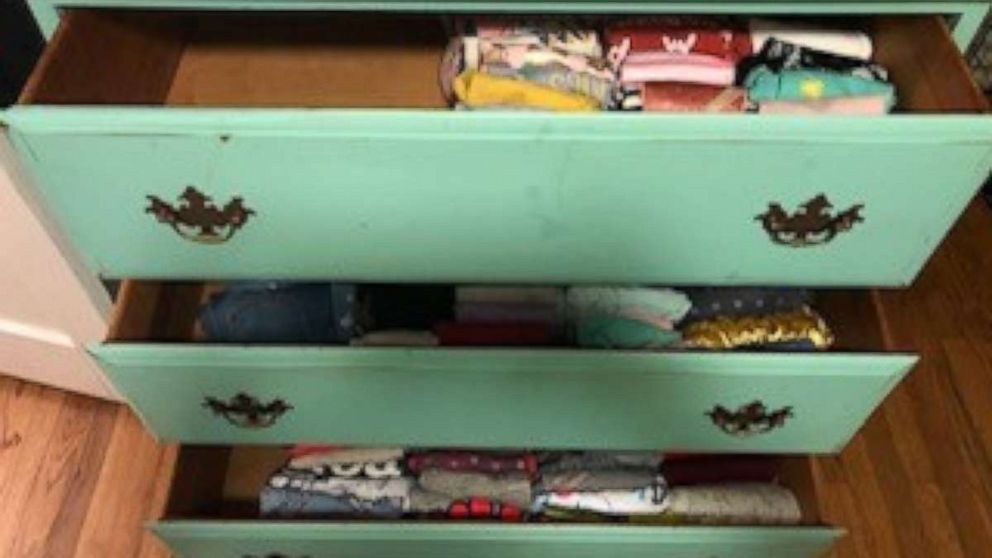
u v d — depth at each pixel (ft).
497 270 2.60
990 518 4.42
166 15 2.93
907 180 2.28
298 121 2.11
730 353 2.76
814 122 2.13
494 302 3.01
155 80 2.89
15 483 4.40
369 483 3.47
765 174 2.26
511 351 2.74
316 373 2.84
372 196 2.32
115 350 2.74
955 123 2.13
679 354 2.73
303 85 2.92
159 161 2.21
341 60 3.00
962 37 2.52
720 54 2.67
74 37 2.45
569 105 2.57
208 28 3.08
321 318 3.07
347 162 2.22
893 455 4.61
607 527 3.38
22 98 2.26
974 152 2.19
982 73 4.74
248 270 2.60
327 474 3.50
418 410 3.05
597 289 2.99
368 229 2.43
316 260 2.55
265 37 3.06
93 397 4.69
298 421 3.13
